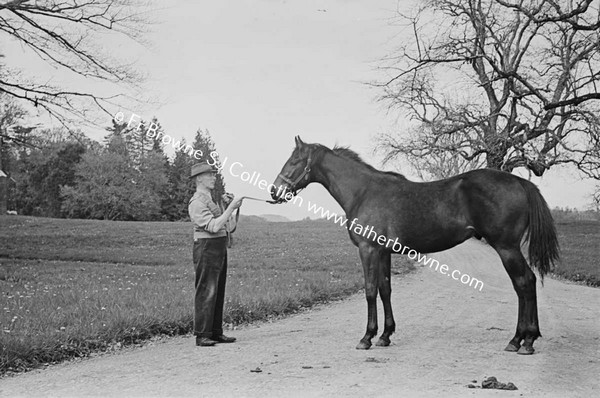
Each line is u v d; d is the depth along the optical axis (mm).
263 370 6660
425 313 11859
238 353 7750
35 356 7191
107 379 6359
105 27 21781
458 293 16000
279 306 11812
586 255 28516
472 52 19500
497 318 11078
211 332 8461
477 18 19328
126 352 7980
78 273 18203
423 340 8664
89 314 9414
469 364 6914
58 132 78438
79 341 7840
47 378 6469
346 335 9195
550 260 7676
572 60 18312
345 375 6344
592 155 25266
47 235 37906
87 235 38531
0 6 20516
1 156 66188
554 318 11227
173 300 11148
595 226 52781
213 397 5547
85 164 74188
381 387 5805
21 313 9406
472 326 10070
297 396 5516
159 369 6812
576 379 6160
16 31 20984
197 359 7379
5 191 64938
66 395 5738
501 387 5754
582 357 7352
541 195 7727
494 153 23938
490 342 8461
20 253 27578
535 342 8477
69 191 74562
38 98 21359
